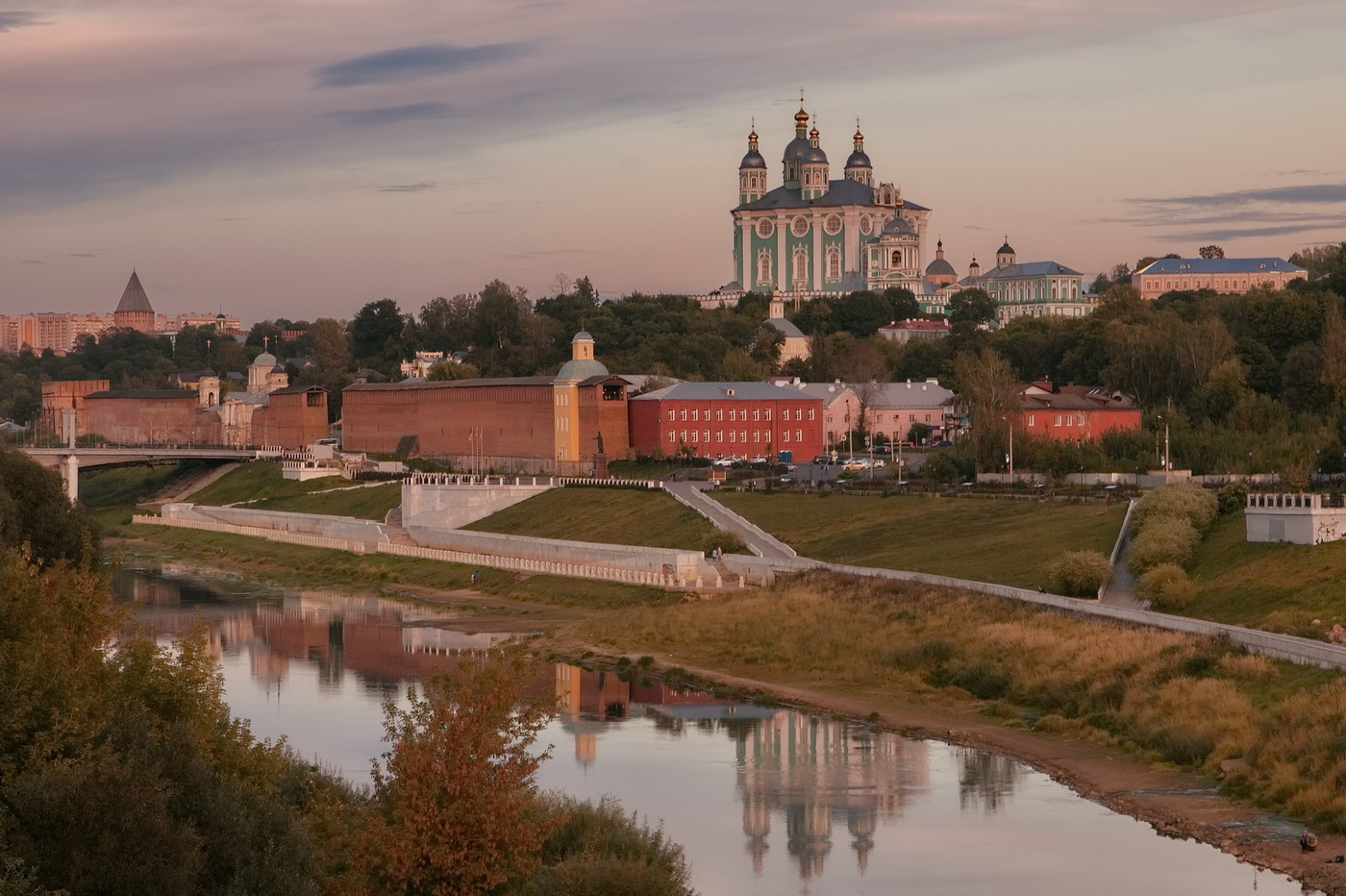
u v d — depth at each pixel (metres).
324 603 177.88
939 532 170.00
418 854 56.38
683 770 96.62
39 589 66.56
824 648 131.88
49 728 56.50
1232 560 129.25
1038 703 110.12
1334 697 91.62
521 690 60.66
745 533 187.00
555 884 63.25
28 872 47.66
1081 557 133.88
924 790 91.31
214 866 52.03
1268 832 79.88
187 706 64.31
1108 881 74.62
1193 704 98.94
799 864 78.06
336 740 104.06
